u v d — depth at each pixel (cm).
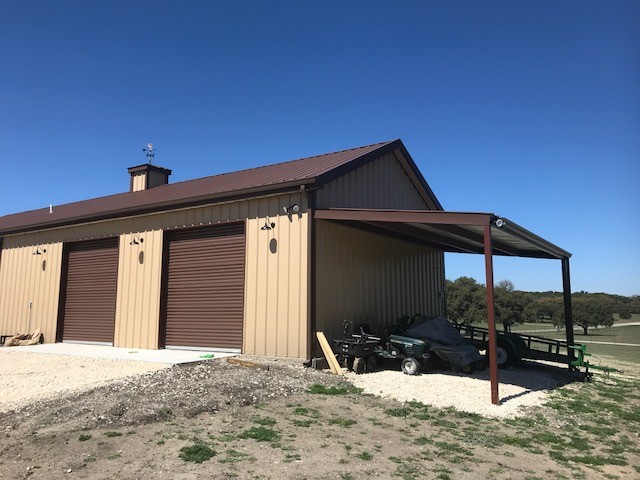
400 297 1374
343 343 943
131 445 486
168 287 1205
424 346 957
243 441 508
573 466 491
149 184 1888
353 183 1180
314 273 967
